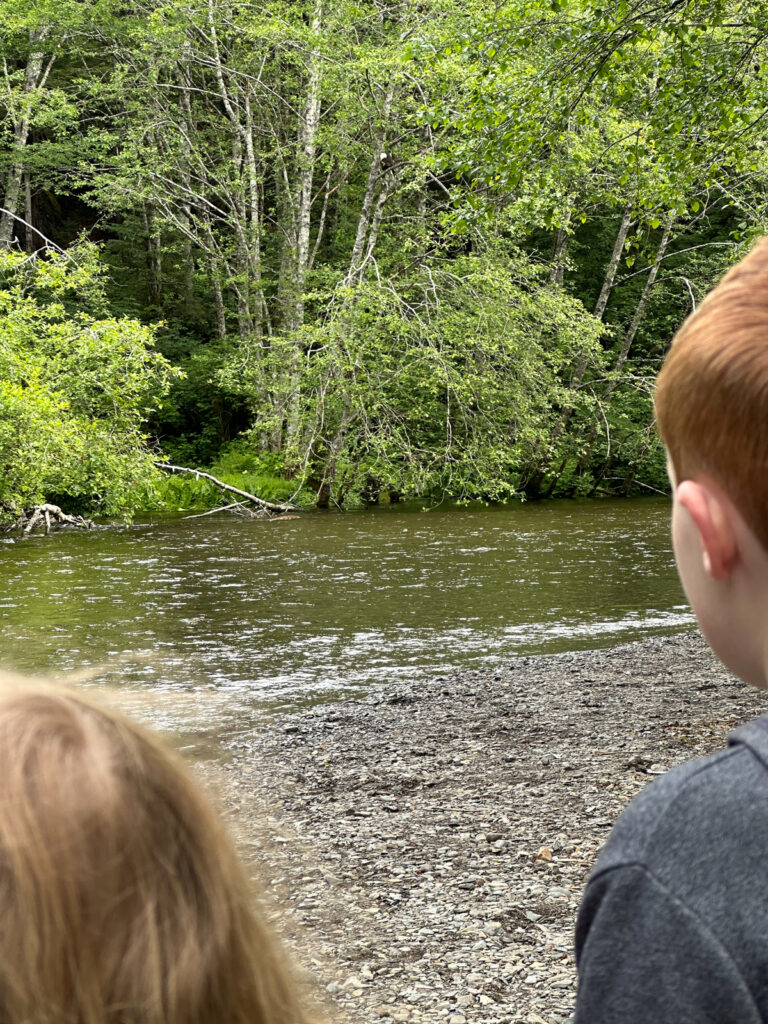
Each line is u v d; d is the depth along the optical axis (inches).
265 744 316.5
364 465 991.6
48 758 23.8
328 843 218.4
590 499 1223.5
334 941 166.2
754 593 32.7
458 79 590.6
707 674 396.2
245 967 24.9
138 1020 22.7
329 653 451.8
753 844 28.5
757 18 406.6
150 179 1187.3
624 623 511.5
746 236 470.9
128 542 797.9
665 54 409.1
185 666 423.2
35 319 956.0
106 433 835.4
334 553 737.0
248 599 567.2
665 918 28.4
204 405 1355.8
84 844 23.1
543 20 403.5
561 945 166.2
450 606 552.4
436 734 325.4
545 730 323.0
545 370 984.3
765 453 30.3
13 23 1081.4
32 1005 22.1
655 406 34.4
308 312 1190.9
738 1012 27.2
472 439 938.7
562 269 1198.3
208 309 1456.7
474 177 432.5
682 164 429.4
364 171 1178.6
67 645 455.8
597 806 240.2
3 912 22.4
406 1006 145.8
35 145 1214.9
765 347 30.3
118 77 1126.4
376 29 1000.9
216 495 1079.6
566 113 409.4
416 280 970.1
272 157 1192.8
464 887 191.6
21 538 826.2
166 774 25.4
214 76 1273.4
